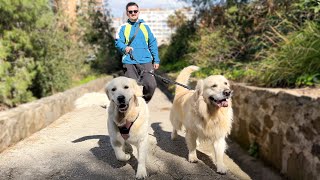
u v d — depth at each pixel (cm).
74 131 601
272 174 389
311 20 596
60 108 770
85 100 539
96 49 2642
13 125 510
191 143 425
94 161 428
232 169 424
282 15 700
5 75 962
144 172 373
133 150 462
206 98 387
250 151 459
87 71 2153
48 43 1199
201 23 1429
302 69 460
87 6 2655
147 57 536
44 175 384
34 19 1073
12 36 990
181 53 1862
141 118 367
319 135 306
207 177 383
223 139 406
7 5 921
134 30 532
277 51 554
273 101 404
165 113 811
